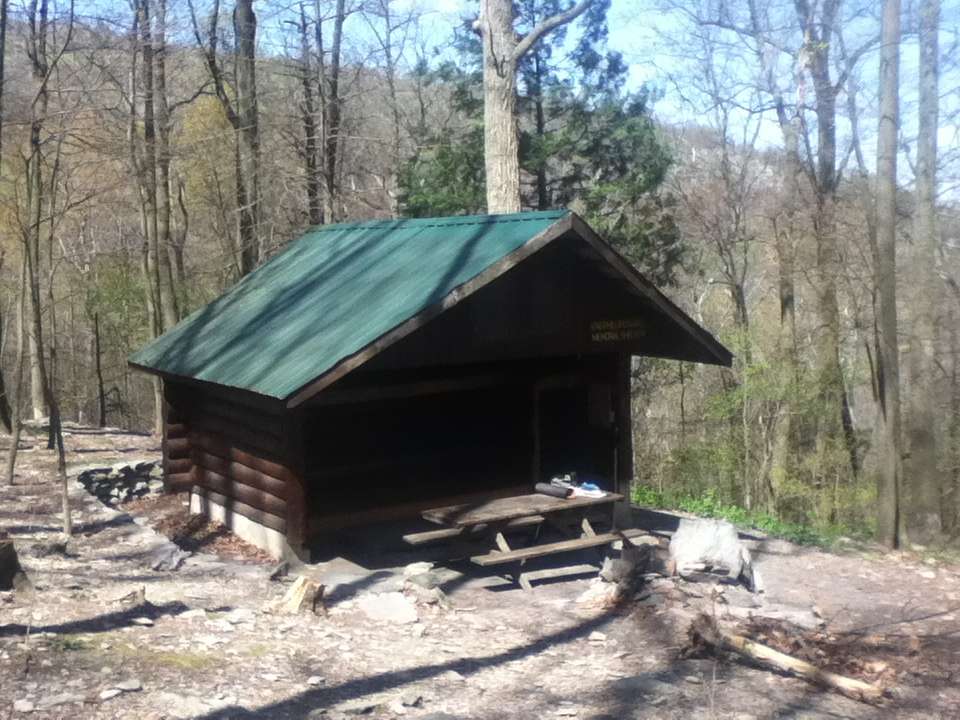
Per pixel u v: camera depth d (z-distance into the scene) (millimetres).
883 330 13242
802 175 23953
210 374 9914
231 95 24359
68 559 8836
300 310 10609
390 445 10680
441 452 11008
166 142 18734
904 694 7172
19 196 17109
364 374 9930
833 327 21844
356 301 9961
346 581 9070
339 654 6961
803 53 22469
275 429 9875
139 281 23578
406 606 8320
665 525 12586
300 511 9594
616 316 10906
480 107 24609
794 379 21219
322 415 10258
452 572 9781
